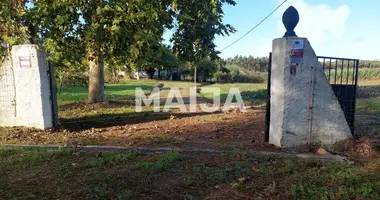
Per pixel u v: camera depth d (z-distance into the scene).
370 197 3.20
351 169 4.11
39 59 7.17
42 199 3.36
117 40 6.96
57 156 4.92
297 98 5.33
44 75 7.30
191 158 4.76
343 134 5.55
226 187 3.66
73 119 9.74
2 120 7.44
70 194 3.47
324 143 5.50
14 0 7.12
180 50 11.70
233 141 6.07
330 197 3.27
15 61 7.21
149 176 3.96
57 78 15.24
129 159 4.74
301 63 5.28
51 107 7.50
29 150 5.28
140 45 7.11
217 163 4.52
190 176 3.96
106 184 3.71
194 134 6.84
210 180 3.85
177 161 4.61
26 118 7.33
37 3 6.90
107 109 12.12
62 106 12.72
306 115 5.40
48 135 6.74
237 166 4.31
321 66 5.38
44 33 7.77
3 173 4.16
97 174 4.06
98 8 6.43
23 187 3.69
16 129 7.11
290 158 4.74
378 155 4.98
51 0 6.52
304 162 4.50
